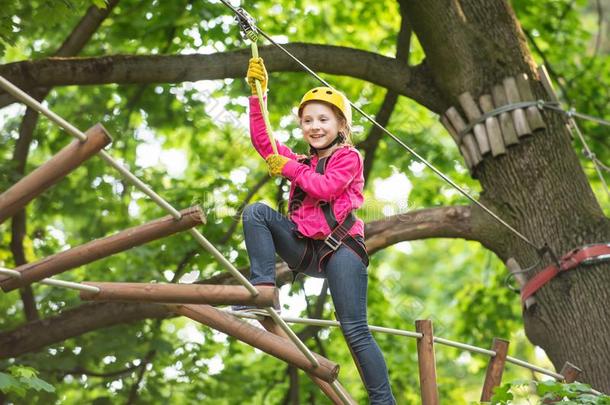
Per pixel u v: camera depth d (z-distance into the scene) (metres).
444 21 9.92
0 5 8.98
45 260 5.42
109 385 11.84
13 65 9.49
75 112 12.89
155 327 11.87
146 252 12.21
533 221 9.71
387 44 13.64
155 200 5.11
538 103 9.81
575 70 13.89
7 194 5.07
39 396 10.77
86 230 12.89
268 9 13.40
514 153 9.81
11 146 12.65
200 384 12.80
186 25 12.29
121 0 12.28
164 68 9.73
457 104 10.09
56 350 11.20
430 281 21.31
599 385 9.18
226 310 6.35
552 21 13.95
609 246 9.45
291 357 6.26
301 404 13.57
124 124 12.66
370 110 13.80
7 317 11.95
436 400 7.38
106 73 9.63
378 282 14.70
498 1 10.19
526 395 8.03
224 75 9.89
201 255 12.23
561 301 9.50
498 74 9.95
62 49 10.85
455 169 13.96
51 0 9.08
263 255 6.05
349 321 6.05
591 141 13.45
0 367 10.35
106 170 12.71
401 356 14.06
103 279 12.22
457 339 14.61
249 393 13.39
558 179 9.77
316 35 13.68
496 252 10.00
